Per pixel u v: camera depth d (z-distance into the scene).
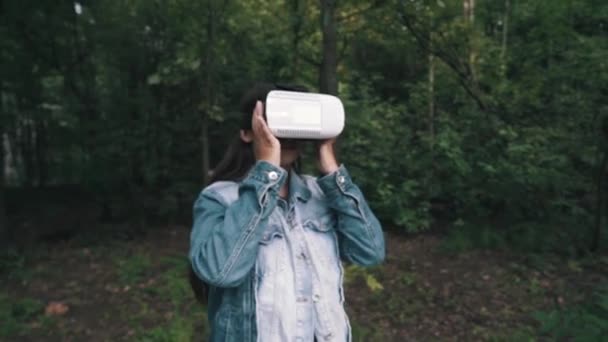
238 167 1.44
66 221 7.49
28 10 6.59
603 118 5.26
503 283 4.77
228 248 1.20
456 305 4.32
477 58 6.51
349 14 5.94
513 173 6.05
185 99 7.07
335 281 1.37
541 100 6.07
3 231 6.39
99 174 7.26
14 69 6.68
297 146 1.39
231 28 6.27
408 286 4.75
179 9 6.21
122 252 6.17
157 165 7.23
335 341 1.33
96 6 7.09
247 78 6.79
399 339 3.73
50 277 5.35
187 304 4.38
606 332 3.28
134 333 3.91
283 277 1.29
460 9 6.21
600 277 4.83
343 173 1.41
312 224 1.40
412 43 6.50
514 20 6.80
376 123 6.87
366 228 1.41
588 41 5.14
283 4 6.50
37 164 9.06
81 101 7.38
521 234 5.96
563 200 6.00
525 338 3.55
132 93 7.18
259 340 1.25
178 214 7.55
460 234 6.05
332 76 4.67
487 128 6.38
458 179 6.64
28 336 3.95
